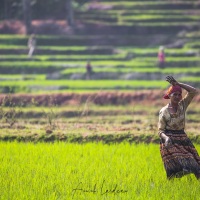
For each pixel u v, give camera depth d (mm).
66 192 26391
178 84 29938
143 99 103438
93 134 47562
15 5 177000
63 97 102438
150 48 161500
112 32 172375
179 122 30016
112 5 188750
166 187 27719
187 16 182875
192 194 26203
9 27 170375
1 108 58438
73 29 170250
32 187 27031
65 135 47531
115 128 52375
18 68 140125
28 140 46969
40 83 120000
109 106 101438
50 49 154375
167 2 193000
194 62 143625
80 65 140500
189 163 29188
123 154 37719
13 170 30922
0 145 40500
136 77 131625
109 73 133250
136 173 30719
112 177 29719
